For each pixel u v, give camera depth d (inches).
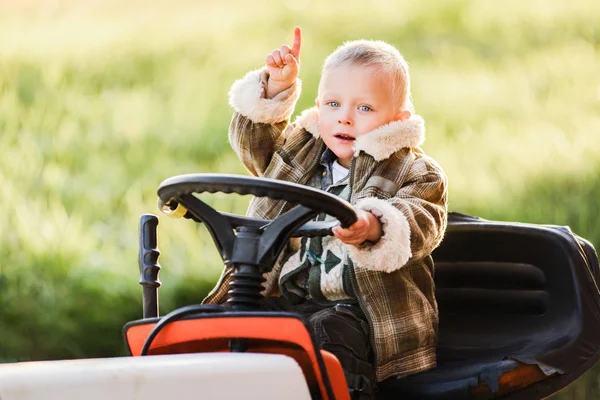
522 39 390.9
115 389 56.0
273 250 70.8
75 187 268.1
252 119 101.0
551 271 94.3
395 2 434.6
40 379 54.9
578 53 370.3
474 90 332.2
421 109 318.0
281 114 101.0
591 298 92.7
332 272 92.8
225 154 299.4
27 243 224.4
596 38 390.9
